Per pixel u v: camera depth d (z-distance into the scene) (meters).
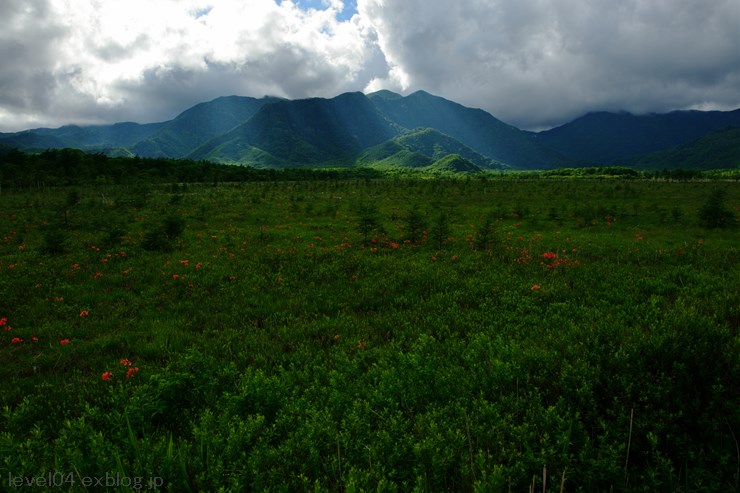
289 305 10.07
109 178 66.81
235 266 13.81
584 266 12.98
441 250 16.34
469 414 4.40
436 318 8.69
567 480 3.48
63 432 4.14
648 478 3.39
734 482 3.28
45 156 77.62
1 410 5.46
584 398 4.29
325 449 4.03
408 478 3.62
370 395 5.02
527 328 7.61
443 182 67.94
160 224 22.41
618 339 5.50
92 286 11.49
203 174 89.50
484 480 3.10
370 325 8.70
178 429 4.74
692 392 4.32
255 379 5.23
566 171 148.75
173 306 10.03
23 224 23.48
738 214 25.02
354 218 26.89
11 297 10.36
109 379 5.98
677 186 54.03
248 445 4.14
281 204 34.97
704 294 8.89
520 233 21.08
